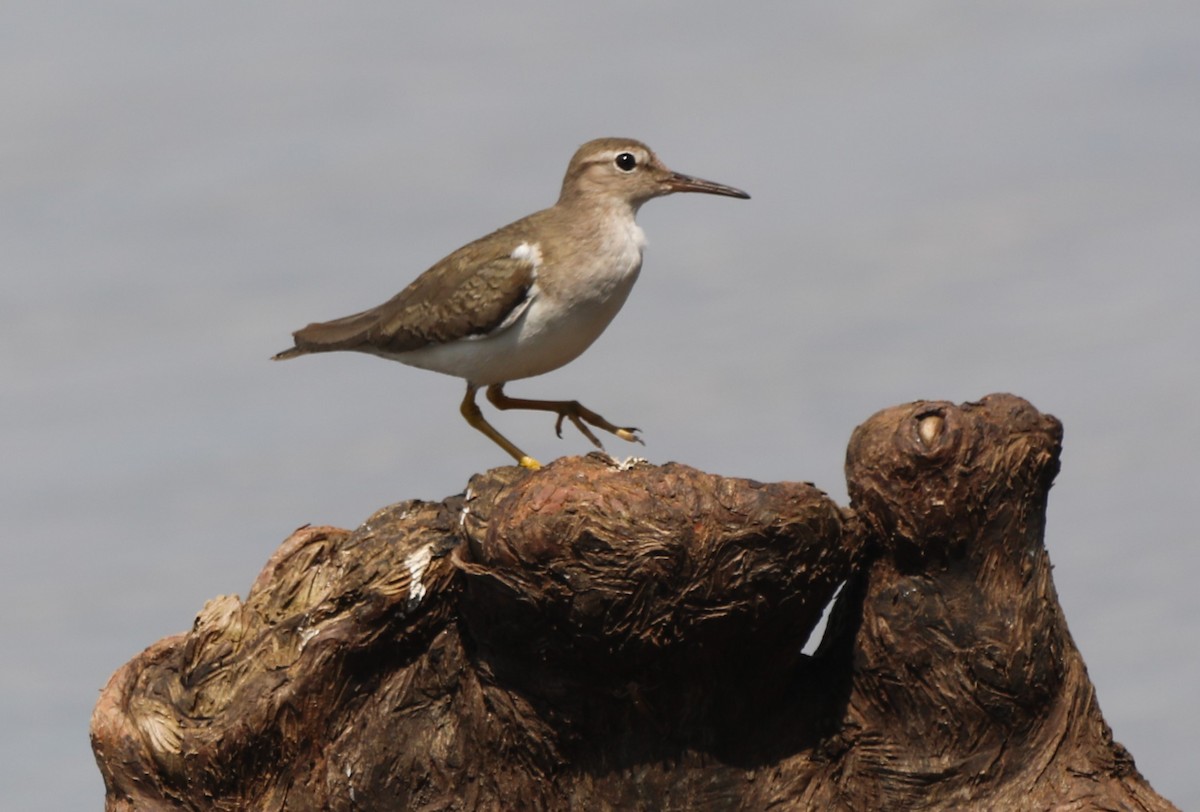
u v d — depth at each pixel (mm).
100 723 13391
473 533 12414
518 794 12828
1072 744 12453
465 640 13008
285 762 13133
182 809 13281
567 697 12484
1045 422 12570
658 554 11664
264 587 14156
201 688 13516
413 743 13070
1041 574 12562
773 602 12039
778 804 12656
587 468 12219
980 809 12398
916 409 12586
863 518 12641
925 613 12477
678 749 12633
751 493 11875
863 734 12766
